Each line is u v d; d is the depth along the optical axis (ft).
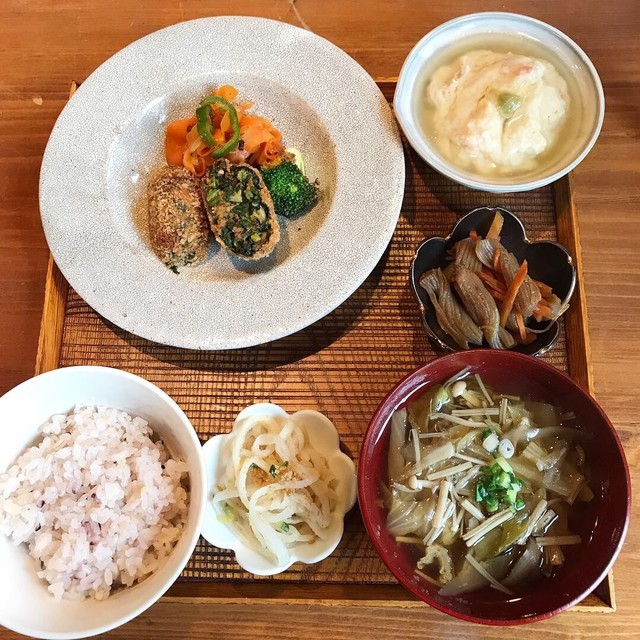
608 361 1.58
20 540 1.32
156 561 1.33
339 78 1.67
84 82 1.68
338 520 1.41
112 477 1.35
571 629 1.42
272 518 1.42
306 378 1.57
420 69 1.67
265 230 1.63
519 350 1.54
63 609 1.28
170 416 1.35
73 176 1.62
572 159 1.56
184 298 1.53
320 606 1.44
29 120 1.79
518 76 1.57
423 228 1.68
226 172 1.65
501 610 1.27
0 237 1.72
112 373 1.33
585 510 1.33
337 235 1.56
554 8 1.83
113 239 1.58
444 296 1.53
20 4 1.88
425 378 1.37
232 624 1.44
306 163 1.73
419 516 1.33
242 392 1.56
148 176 1.73
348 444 1.53
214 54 1.69
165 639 1.43
